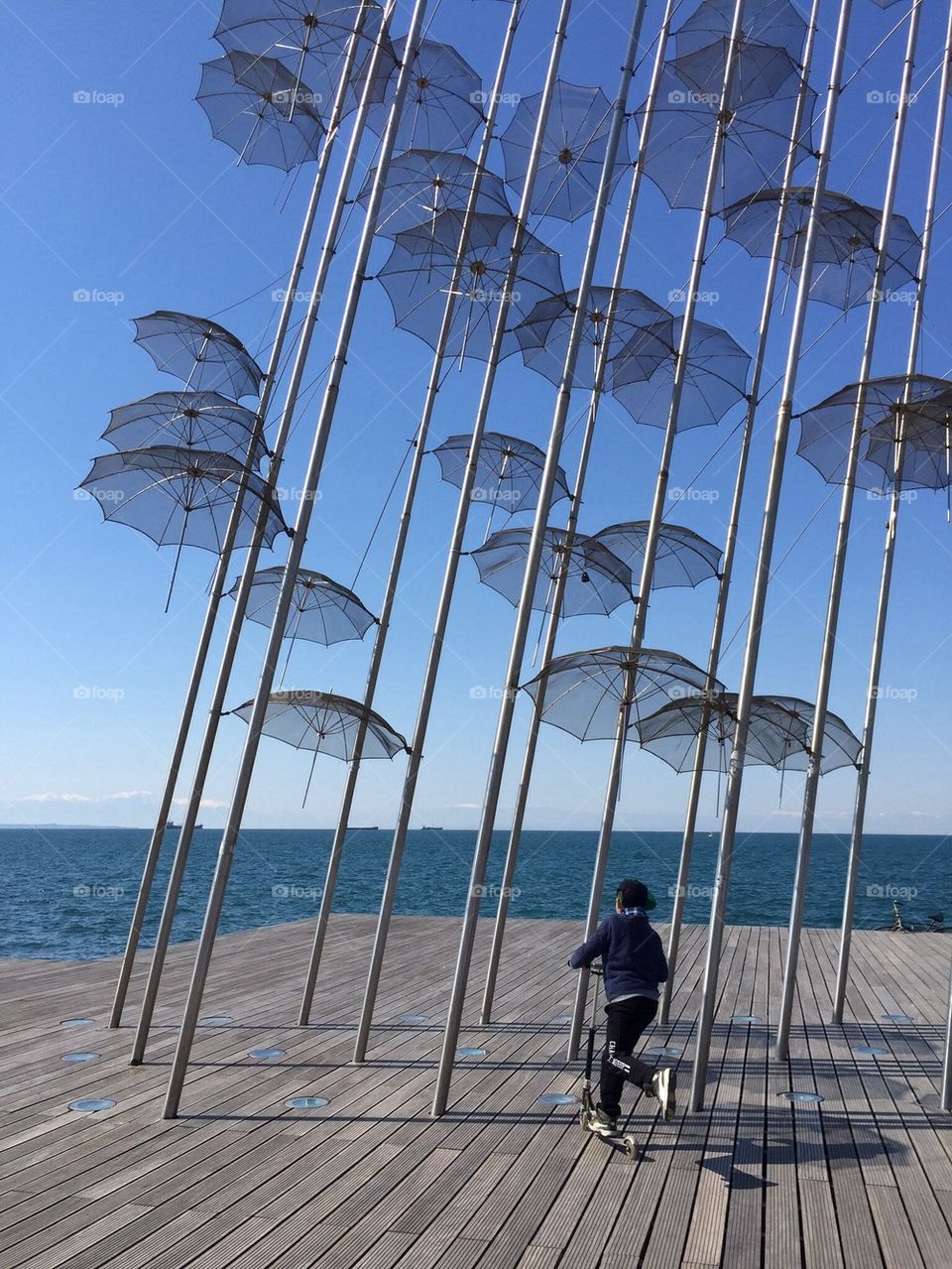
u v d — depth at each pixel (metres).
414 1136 6.02
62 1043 8.23
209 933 6.46
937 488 9.54
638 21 8.21
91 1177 5.23
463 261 9.27
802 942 16.11
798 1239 4.63
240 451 8.85
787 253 10.27
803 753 10.07
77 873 58.09
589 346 10.38
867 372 9.56
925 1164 5.70
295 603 10.05
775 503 7.37
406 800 8.28
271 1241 4.47
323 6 8.71
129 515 8.55
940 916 24.73
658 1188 5.25
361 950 14.08
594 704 8.59
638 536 10.51
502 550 11.11
